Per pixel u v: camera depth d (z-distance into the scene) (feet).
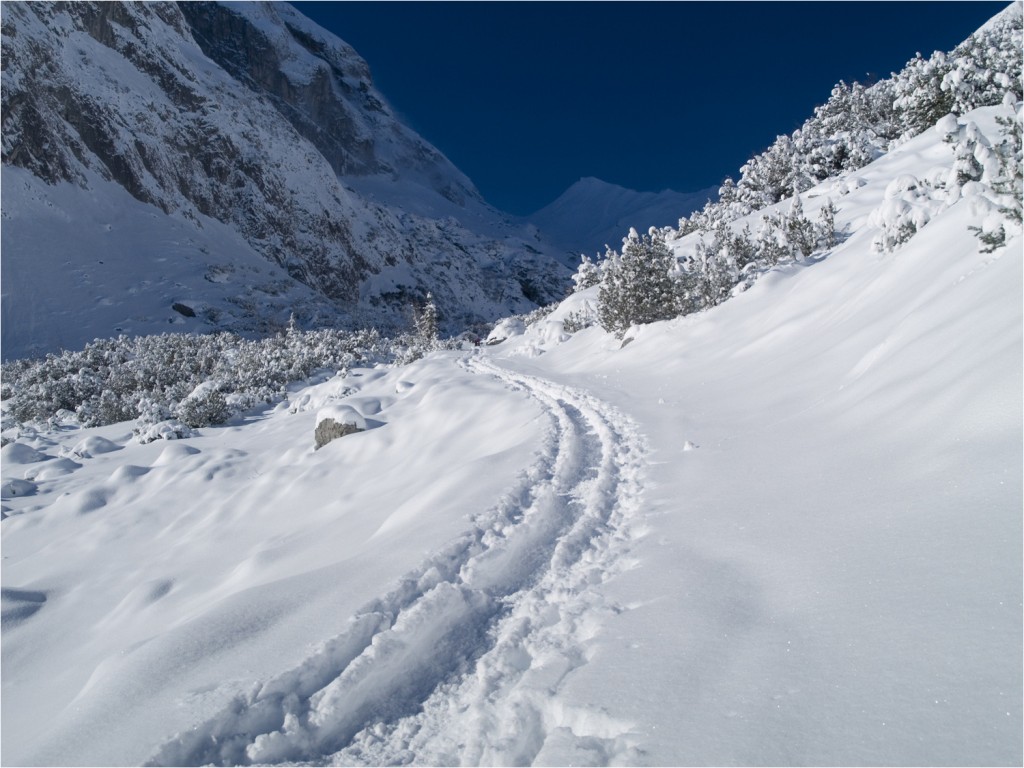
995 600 8.45
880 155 74.28
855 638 8.82
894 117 79.00
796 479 16.61
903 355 20.58
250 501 39.96
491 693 10.57
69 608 29.17
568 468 23.70
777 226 54.24
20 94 298.15
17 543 42.42
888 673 7.84
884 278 30.04
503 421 37.99
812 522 13.53
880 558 10.83
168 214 351.46
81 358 116.88
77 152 322.55
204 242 343.26
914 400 17.16
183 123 419.33
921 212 32.30
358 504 32.86
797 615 10.03
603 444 27.37
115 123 351.87
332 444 46.85
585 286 117.08
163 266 285.84
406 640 11.85
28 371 115.24
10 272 233.14
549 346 86.53
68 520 44.88
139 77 413.39
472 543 16.83
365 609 13.25
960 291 20.94
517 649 11.76
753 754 7.13
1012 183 20.70
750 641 9.65
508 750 8.89
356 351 111.86
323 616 13.29
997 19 69.56
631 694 8.98
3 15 314.96
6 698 20.75
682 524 16.03
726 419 26.61
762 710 7.88
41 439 78.18
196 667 11.80
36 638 26.09
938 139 58.65
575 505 19.72
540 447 27.35
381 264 526.16
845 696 7.70
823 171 80.28
